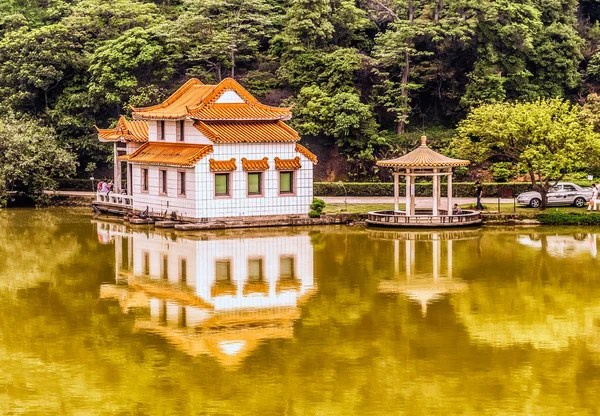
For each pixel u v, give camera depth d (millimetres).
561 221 81312
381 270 61906
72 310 51750
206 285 57688
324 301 53500
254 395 38812
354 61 110062
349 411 37188
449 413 37031
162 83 113312
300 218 82062
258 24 118688
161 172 82750
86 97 109500
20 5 126562
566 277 59500
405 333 47156
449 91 113375
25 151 98562
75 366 42344
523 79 111750
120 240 74250
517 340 45969
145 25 118750
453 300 53656
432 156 80062
